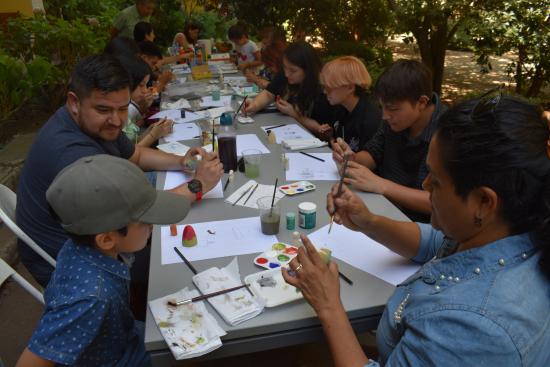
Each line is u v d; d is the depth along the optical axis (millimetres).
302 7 6949
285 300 1261
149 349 1155
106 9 7645
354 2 6809
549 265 781
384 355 1094
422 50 5988
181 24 9273
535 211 776
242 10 7379
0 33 4910
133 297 1988
